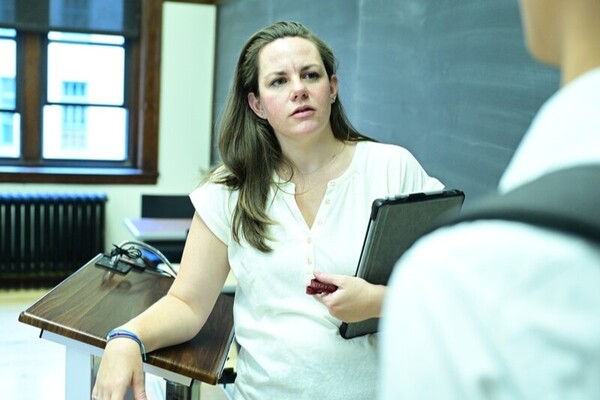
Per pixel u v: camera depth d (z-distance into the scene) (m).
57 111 5.40
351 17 3.14
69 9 5.18
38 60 5.27
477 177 2.10
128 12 5.34
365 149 1.43
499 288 0.34
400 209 1.21
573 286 0.32
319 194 1.39
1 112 5.28
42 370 3.87
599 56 0.37
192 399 1.42
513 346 0.33
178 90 5.52
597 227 0.32
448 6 2.26
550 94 1.72
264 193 1.38
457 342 0.34
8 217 5.07
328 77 1.40
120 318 1.55
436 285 0.36
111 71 5.47
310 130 1.32
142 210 4.70
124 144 5.60
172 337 1.42
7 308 4.81
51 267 5.23
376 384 1.33
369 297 1.23
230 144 1.42
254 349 1.37
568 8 0.38
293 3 3.94
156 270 1.90
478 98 2.08
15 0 5.05
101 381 1.32
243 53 1.42
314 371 1.31
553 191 0.34
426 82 2.43
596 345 0.31
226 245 1.44
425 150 2.45
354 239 1.35
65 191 5.36
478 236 0.35
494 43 1.99
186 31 5.47
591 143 0.35
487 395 0.33
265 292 1.36
